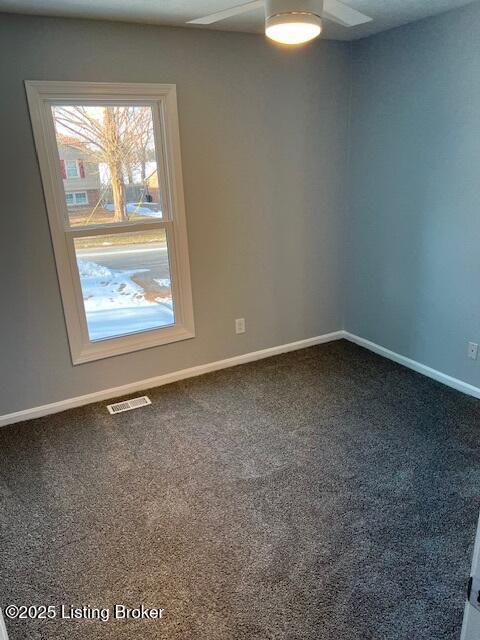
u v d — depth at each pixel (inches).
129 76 109.0
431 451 100.0
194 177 123.4
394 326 143.2
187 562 74.1
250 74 123.3
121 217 119.3
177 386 133.4
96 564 74.3
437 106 115.6
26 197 105.4
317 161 141.1
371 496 87.3
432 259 126.1
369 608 65.7
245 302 142.3
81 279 117.7
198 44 114.7
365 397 123.3
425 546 75.9
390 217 136.3
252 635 62.4
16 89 98.9
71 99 105.7
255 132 128.5
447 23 108.5
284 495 88.4
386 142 132.0
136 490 91.0
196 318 135.5
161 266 128.0
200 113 119.5
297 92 131.5
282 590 68.8
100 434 110.5
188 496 88.9
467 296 118.9
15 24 95.9
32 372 116.2
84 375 123.1
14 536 80.4
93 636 63.2
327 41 131.6
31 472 97.3
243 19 106.7
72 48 102.0
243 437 107.3
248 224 135.3
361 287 152.9
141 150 117.5
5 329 110.6
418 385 129.2
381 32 124.9
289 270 147.1
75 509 86.4
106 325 124.8
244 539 78.3
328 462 97.4
